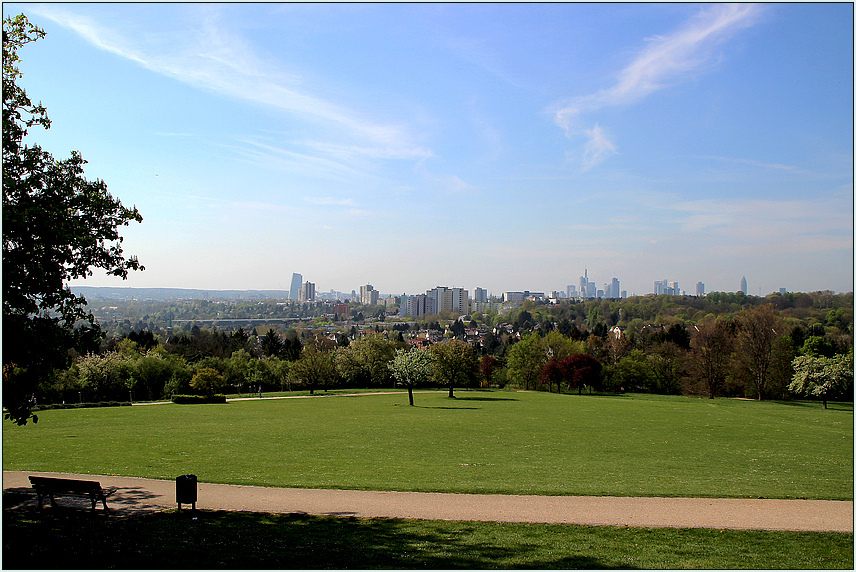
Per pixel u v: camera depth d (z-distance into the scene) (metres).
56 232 15.40
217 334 133.62
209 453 31.59
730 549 15.02
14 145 16.16
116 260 18.52
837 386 66.69
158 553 13.74
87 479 23.89
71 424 46.59
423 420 51.12
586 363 93.19
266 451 32.62
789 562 14.02
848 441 39.12
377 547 14.70
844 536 16.27
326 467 27.53
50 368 17.08
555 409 63.34
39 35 17.69
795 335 92.62
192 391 82.50
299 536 15.62
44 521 16.92
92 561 13.09
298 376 95.12
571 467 28.42
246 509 18.95
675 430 44.94
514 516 18.33
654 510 19.25
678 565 13.69
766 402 75.56
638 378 98.31
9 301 15.47
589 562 13.80
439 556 14.05
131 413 57.00
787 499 21.06
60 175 17.53
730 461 30.72
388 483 23.48
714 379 84.50
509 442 37.66
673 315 179.12
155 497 20.55
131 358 86.25
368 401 74.75
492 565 13.45
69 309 17.36
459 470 27.12
